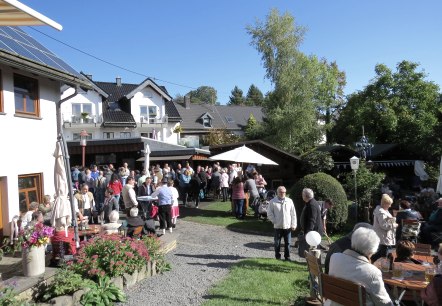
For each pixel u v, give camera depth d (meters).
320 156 28.48
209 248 11.45
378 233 8.20
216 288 7.47
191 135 53.03
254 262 9.53
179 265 9.43
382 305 3.97
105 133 43.22
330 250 5.61
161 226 12.37
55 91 12.84
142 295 7.20
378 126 36.16
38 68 10.66
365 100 37.28
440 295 4.49
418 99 35.28
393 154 33.72
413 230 10.04
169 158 25.98
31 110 11.67
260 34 40.03
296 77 39.31
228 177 21.98
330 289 4.30
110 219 9.45
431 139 31.12
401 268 6.02
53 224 8.11
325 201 11.82
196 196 19.72
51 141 12.48
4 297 5.30
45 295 6.22
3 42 10.22
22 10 4.46
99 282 6.87
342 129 40.06
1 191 10.41
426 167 26.02
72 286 6.40
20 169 10.95
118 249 7.62
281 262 9.62
